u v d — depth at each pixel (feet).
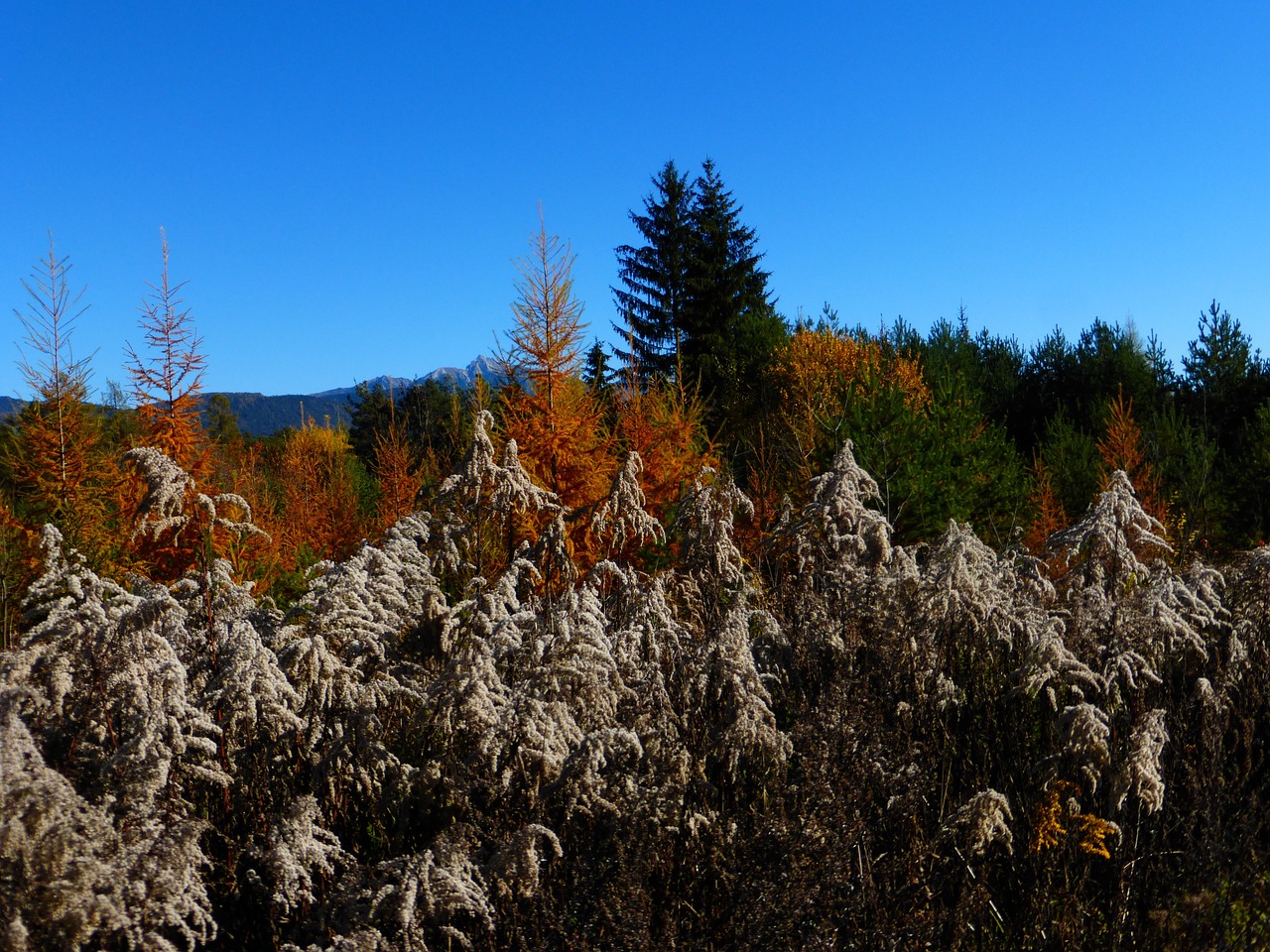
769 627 12.96
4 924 5.80
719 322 113.19
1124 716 11.51
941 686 11.86
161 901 6.52
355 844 8.93
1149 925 9.21
